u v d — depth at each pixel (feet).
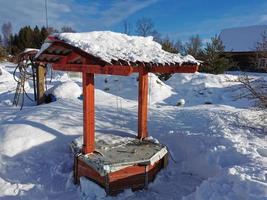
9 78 65.26
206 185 16.12
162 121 28.14
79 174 19.04
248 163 17.84
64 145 22.59
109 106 31.96
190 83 59.62
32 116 26.37
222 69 76.79
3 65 104.94
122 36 21.35
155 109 32.78
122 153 19.61
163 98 53.36
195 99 53.42
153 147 20.93
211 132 24.52
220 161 19.63
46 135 23.13
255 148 20.72
